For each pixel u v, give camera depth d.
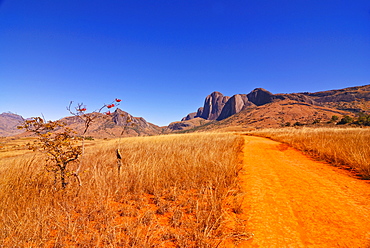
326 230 2.80
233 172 5.95
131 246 2.64
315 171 6.07
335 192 4.21
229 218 3.28
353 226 2.84
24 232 2.96
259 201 4.02
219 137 18.52
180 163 7.16
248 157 9.08
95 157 9.91
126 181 5.55
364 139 9.92
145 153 10.30
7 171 5.40
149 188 5.09
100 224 3.28
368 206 3.46
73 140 4.93
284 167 6.89
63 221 3.42
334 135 13.32
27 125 4.44
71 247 2.65
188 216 3.54
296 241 2.60
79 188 4.82
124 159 8.92
